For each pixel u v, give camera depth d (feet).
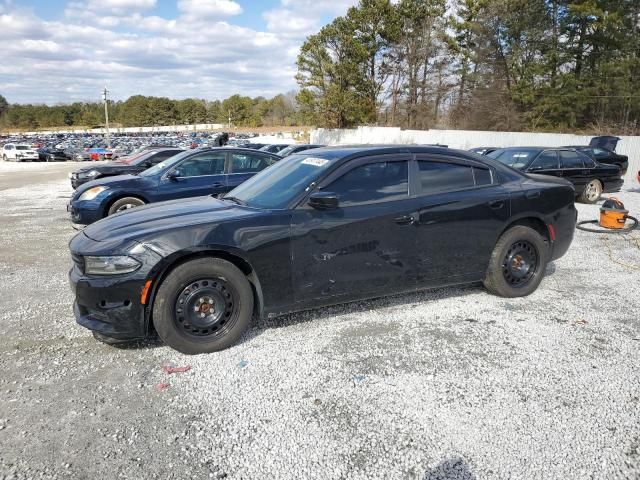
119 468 7.62
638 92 101.19
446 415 8.93
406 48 141.59
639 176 40.98
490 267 14.83
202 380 10.32
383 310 14.26
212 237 11.21
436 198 13.61
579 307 14.48
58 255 21.86
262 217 11.82
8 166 107.45
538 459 7.73
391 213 12.89
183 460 7.80
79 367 10.95
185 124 459.73
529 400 9.38
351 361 11.09
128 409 9.25
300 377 10.39
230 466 7.66
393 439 8.27
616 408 9.10
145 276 10.73
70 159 135.13
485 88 127.75
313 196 11.92
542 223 15.53
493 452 7.91
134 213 13.19
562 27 108.78
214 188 26.23
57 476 7.43
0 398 9.64
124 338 11.12
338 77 143.74
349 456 7.86
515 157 36.40
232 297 11.69
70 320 13.84
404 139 117.91
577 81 106.32
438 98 143.43
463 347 11.76
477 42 129.08
